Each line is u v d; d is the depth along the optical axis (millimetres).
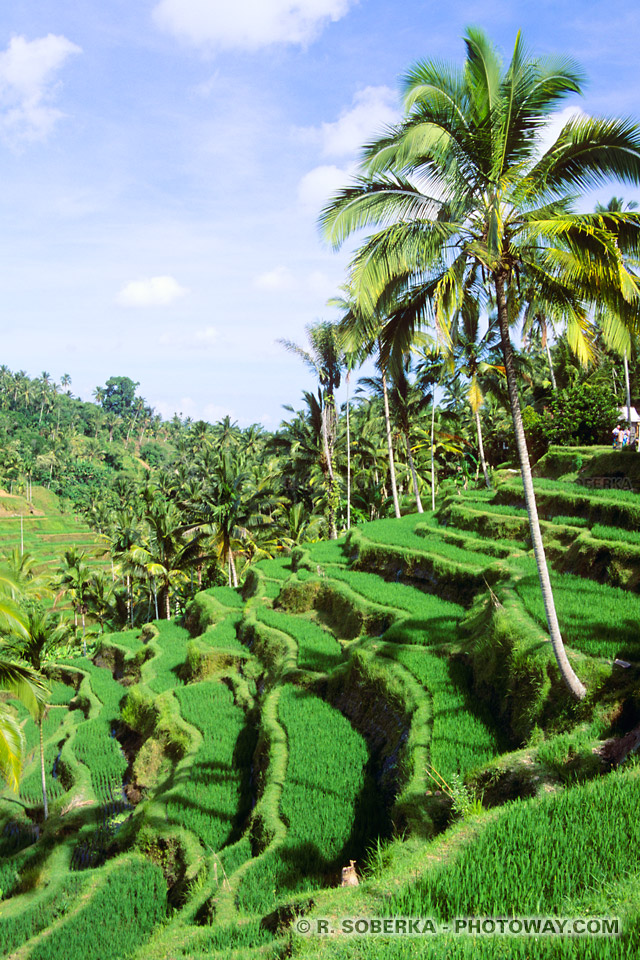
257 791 17188
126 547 59344
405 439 40188
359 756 16422
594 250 11109
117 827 20984
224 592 39750
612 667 12359
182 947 10430
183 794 18375
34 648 26391
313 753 16812
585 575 18266
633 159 11258
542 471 30219
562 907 5941
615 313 11961
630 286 11438
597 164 11672
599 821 7305
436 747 13305
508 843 7219
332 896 9023
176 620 43562
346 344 13859
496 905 6293
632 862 6535
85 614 66750
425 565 24562
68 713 35531
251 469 68812
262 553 51562
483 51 11117
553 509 24000
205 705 24297
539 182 12172
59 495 134625
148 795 20922
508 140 11977
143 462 181000
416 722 14617
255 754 19016
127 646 42219
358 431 62688
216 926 10953
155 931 14094
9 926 16312
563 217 11430
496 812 8953
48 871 19062
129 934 14500
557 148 11859
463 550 25109
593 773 10188
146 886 15953
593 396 32469
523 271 12961
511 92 11438
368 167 11797
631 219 11117
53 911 16656
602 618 14492
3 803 26062
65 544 106062
